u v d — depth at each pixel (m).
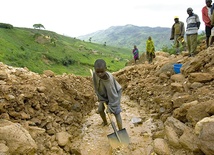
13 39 81.00
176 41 10.27
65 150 3.99
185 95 4.75
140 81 7.44
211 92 4.36
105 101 4.59
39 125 4.17
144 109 5.83
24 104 4.25
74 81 6.83
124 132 4.11
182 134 3.65
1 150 2.85
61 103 5.03
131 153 3.92
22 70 6.24
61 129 4.47
